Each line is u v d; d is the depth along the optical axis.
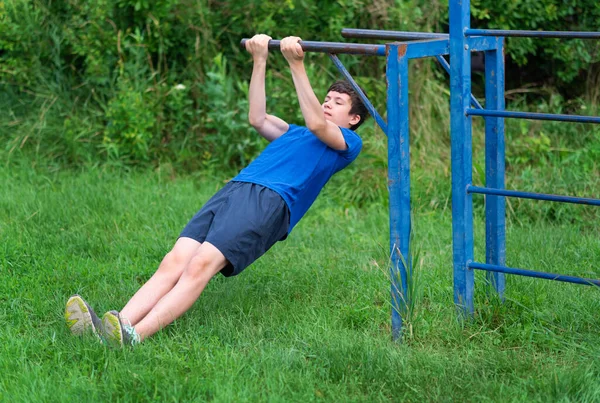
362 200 7.71
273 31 8.42
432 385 4.02
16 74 8.66
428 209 7.43
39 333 4.65
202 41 8.57
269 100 8.21
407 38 4.84
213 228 4.54
